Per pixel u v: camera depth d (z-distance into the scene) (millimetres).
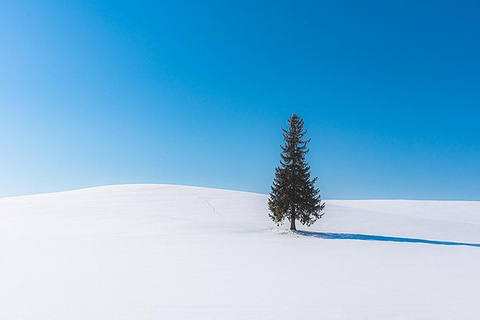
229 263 15070
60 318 7691
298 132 33719
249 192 67938
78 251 18984
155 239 24656
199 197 57625
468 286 10875
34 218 38938
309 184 32562
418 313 8016
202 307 8414
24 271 13359
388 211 67750
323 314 7891
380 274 12789
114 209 45906
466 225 46844
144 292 9914
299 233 29812
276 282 11211
